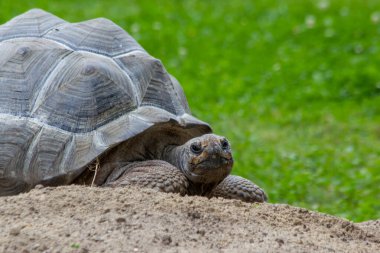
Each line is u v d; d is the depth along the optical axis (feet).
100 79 50.98
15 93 50.67
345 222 45.29
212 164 49.88
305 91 146.41
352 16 187.52
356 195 86.99
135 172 48.67
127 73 52.65
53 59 51.93
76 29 54.54
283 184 88.94
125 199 42.04
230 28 183.62
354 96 146.00
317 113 133.90
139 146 51.26
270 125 127.54
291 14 194.39
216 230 40.45
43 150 48.73
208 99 141.69
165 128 51.83
